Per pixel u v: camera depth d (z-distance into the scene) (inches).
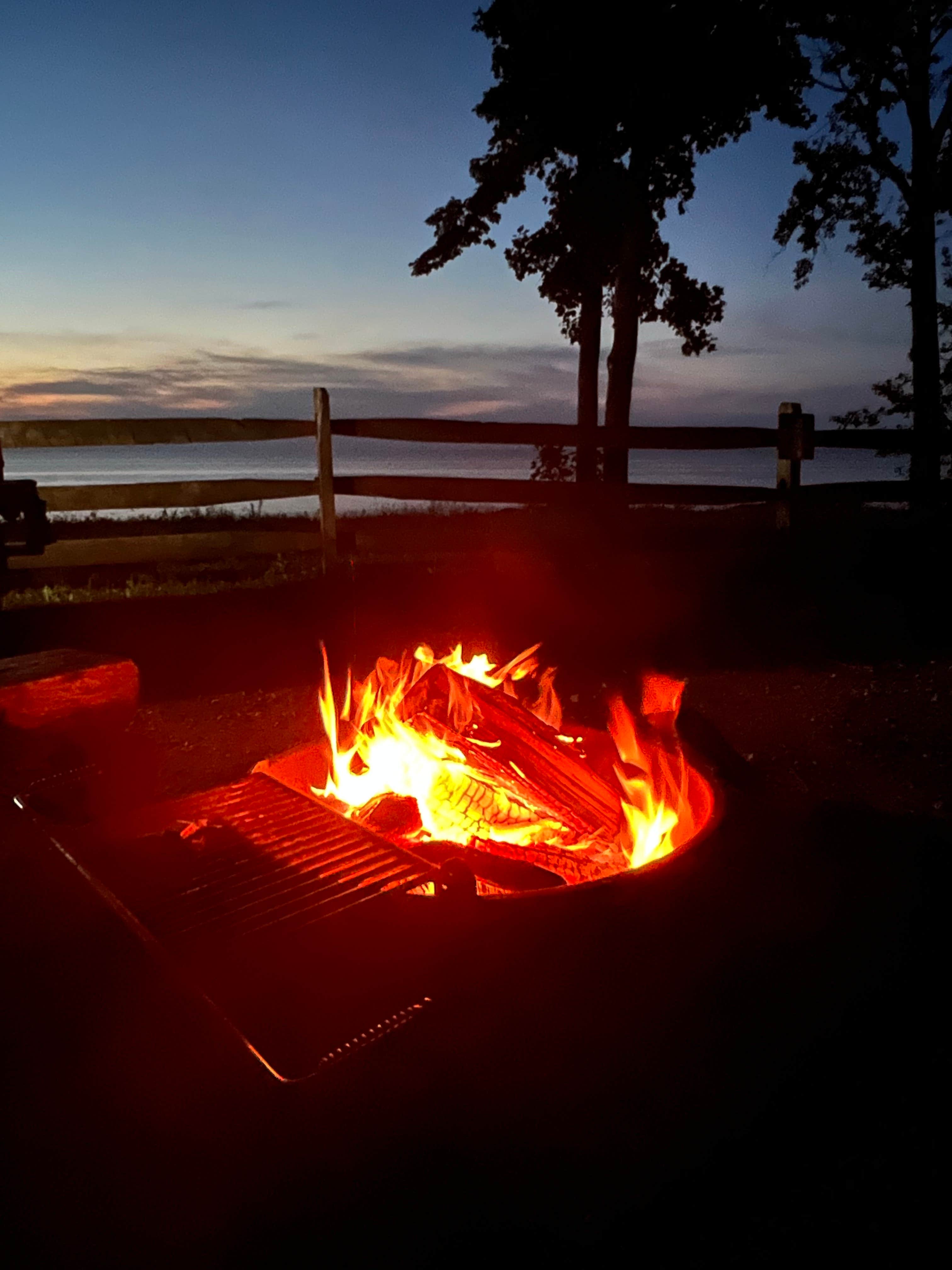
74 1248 64.7
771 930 90.1
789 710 185.0
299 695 198.2
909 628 249.6
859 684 201.3
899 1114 77.6
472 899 80.6
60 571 315.3
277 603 277.9
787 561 317.1
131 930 76.6
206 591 297.3
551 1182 70.5
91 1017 78.0
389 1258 64.7
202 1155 70.2
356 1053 71.5
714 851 91.6
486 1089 75.6
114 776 116.3
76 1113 73.4
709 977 85.0
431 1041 74.8
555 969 79.4
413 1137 71.6
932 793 141.8
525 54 428.5
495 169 495.2
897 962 94.1
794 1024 86.0
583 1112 75.9
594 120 435.2
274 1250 65.1
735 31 414.6
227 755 161.8
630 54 414.9
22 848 93.9
